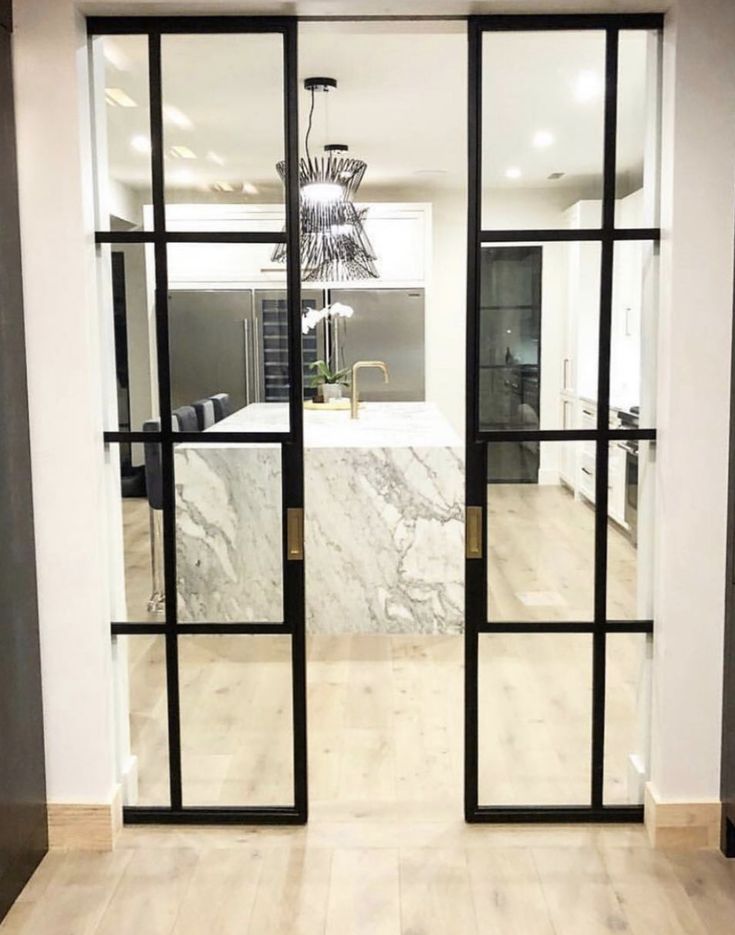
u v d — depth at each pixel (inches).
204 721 115.9
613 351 111.1
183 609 114.1
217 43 107.0
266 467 112.3
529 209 109.5
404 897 101.3
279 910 99.2
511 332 111.0
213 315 110.5
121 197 109.2
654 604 113.2
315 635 189.0
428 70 179.6
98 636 109.6
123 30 106.6
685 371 106.3
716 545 108.2
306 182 223.0
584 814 116.6
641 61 107.7
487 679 115.7
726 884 103.3
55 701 110.3
